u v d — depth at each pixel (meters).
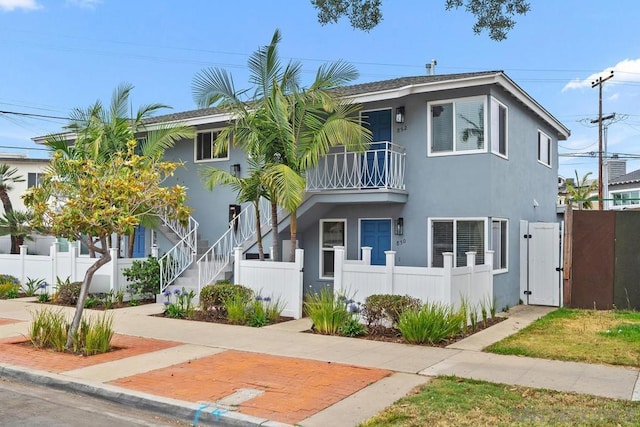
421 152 14.86
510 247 15.28
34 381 7.89
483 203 14.00
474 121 14.21
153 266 15.47
